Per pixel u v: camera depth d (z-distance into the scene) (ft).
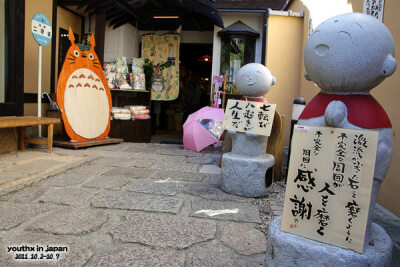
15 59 18.92
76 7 27.81
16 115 19.25
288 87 24.47
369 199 5.89
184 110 40.14
